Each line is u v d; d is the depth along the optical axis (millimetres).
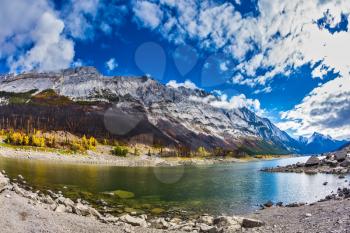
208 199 46656
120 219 28781
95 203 40562
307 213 30266
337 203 34406
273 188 58562
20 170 73062
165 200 45531
